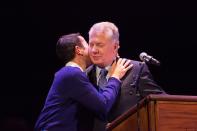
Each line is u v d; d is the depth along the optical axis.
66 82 5.16
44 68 12.02
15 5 11.29
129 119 4.70
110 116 5.58
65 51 5.45
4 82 12.05
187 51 11.66
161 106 4.42
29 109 12.07
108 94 5.24
